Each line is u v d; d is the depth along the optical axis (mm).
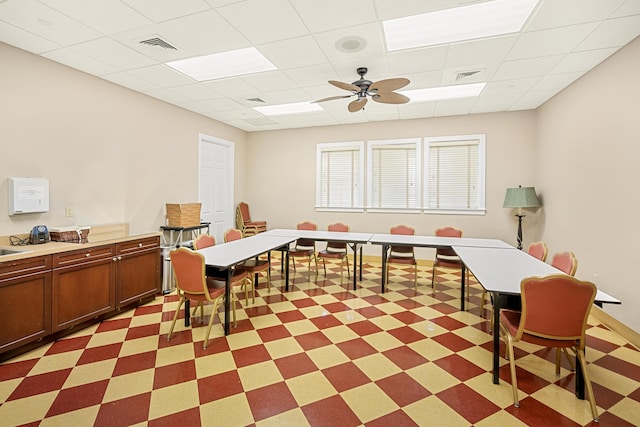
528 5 2373
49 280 2625
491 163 5324
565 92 4074
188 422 1741
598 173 3332
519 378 2199
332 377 2193
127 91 4133
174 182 4941
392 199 5969
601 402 1942
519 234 4934
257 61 3449
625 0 2254
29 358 2422
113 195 3951
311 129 6469
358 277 4891
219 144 6105
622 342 2770
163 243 4609
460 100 4648
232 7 2379
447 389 2066
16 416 1775
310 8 2391
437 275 5070
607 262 3176
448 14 2527
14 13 2426
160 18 2525
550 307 1867
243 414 1812
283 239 4203
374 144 6000
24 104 3027
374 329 2990
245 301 3727
